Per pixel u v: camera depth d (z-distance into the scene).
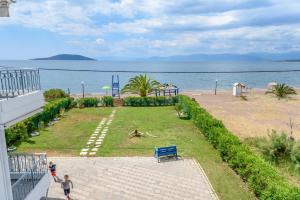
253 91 57.06
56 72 139.62
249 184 15.62
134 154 21.61
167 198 15.22
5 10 10.84
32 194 12.14
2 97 11.29
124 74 128.50
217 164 19.61
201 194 15.59
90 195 15.55
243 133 26.58
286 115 34.53
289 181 16.88
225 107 39.88
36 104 12.27
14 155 14.42
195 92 57.47
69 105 39.03
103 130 28.06
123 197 15.36
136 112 36.66
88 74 128.62
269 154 19.62
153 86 43.06
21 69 12.09
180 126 29.42
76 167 19.12
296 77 113.62
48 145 23.59
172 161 20.16
